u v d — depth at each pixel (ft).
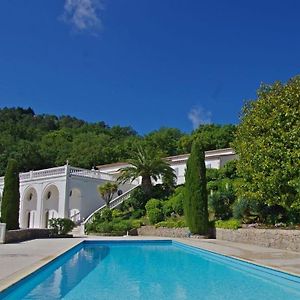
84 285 30.68
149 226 100.48
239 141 72.84
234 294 27.37
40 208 127.65
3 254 44.47
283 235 55.36
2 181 145.28
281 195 58.59
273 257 43.80
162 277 35.58
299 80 64.80
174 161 145.69
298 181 54.80
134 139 254.68
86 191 127.34
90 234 104.22
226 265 44.47
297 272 31.63
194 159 84.99
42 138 266.36
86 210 126.31
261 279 34.27
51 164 225.76
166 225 95.14
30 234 76.74
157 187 123.54
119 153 231.71
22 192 135.95
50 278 34.14
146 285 31.07
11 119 307.99
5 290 23.39
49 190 131.44
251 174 63.41
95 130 304.91
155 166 120.06
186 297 26.20
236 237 69.56
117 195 136.15
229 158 135.23
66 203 119.96
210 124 245.86
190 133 256.73
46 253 45.83
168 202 104.83
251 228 66.44
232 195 82.79
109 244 72.95
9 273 29.17
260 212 71.26
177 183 142.10
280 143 58.70
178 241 71.72
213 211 86.22
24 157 215.51
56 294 26.84
